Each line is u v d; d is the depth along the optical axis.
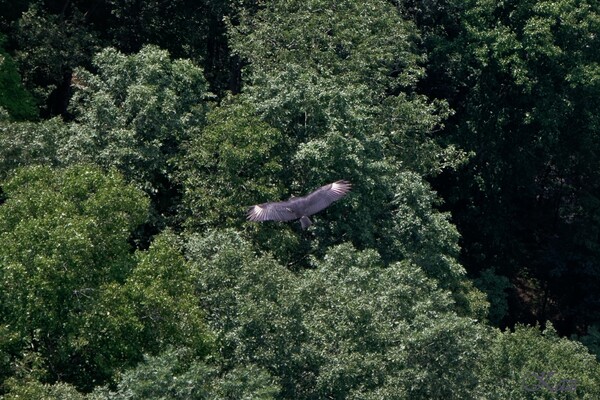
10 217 121.81
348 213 149.62
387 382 120.62
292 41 172.62
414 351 123.19
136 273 120.25
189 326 118.44
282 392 119.69
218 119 150.50
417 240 155.00
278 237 141.25
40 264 112.88
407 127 177.88
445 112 188.38
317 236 148.75
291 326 120.44
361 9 184.00
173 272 122.75
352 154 147.50
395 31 182.75
